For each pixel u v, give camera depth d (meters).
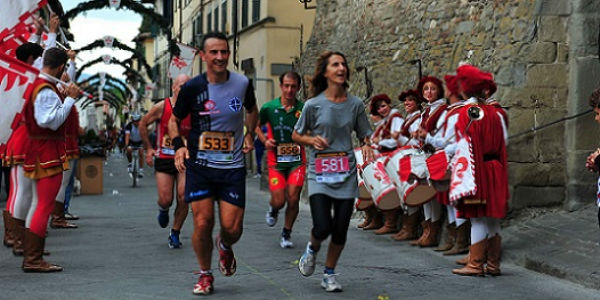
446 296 5.63
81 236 8.87
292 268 6.77
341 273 6.57
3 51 6.37
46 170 6.41
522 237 7.57
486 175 6.35
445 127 6.73
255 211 11.79
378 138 8.41
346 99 5.73
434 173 6.92
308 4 22.20
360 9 12.79
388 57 11.67
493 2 9.03
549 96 8.47
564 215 8.16
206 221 5.45
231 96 5.43
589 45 8.30
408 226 8.66
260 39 22.36
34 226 6.42
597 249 6.65
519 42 8.54
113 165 29.19
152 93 46.31
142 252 7.66
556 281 6.22
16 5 6.18
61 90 7.34
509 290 5.86
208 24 30.31
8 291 5.65
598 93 5.76
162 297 5.48
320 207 5.60
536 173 8.41
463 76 6.52
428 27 10.53
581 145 8.31
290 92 8.01
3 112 6.02
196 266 6.84
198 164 5.42
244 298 5.48
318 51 14.78
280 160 8.05
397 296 5.62
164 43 44.91
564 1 8.48
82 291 5.68
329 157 5.65
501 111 6.66
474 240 6.45
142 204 13.01
